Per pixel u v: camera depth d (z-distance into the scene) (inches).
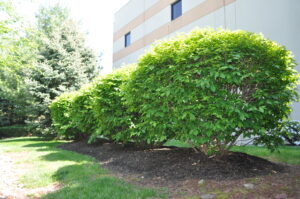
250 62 149.9
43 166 193.9
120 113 222.5
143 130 187.5
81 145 316.2
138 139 224.7
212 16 426.0
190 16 479.2
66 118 367.6
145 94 167.8
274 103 141.7
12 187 144.0
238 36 151.0
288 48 304.3
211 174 136.9
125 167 179.3
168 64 162.6
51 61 517.7
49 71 493.7
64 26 614.9
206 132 141.8
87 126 307.9
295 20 298.4
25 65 432.5
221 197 106.9
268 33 330.0
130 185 132.0
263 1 338.0
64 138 487.5
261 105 146.1
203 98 143.6
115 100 231.1
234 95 144.9
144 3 645.3
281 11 314.5
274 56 152.6
